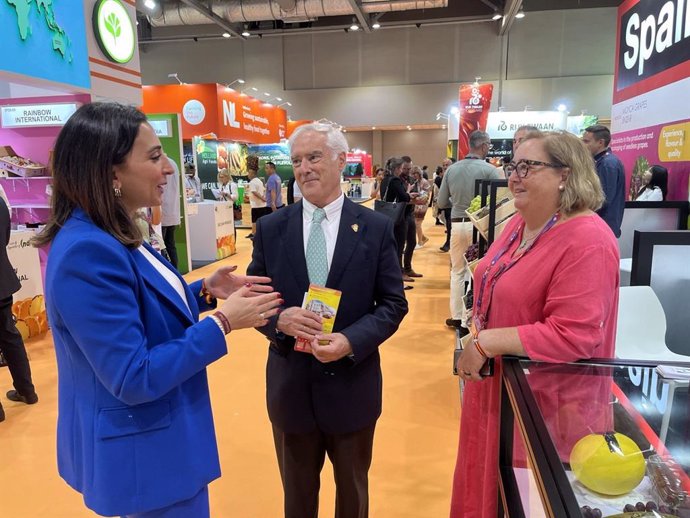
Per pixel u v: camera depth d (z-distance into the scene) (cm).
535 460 82
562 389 106
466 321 292
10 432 264
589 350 115
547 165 122
